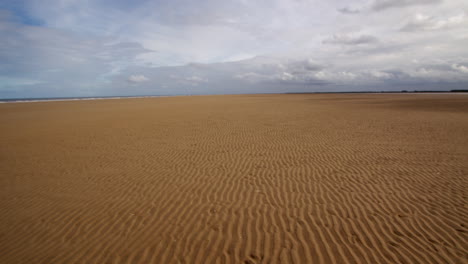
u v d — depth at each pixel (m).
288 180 6.09
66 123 17.95
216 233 3.91
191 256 3.39
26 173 7.10
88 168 7.44
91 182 6.25
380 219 4.20
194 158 8.25
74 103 47.78
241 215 4.45
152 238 3.81
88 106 38.00
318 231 3.90
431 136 11.09
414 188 5.43
